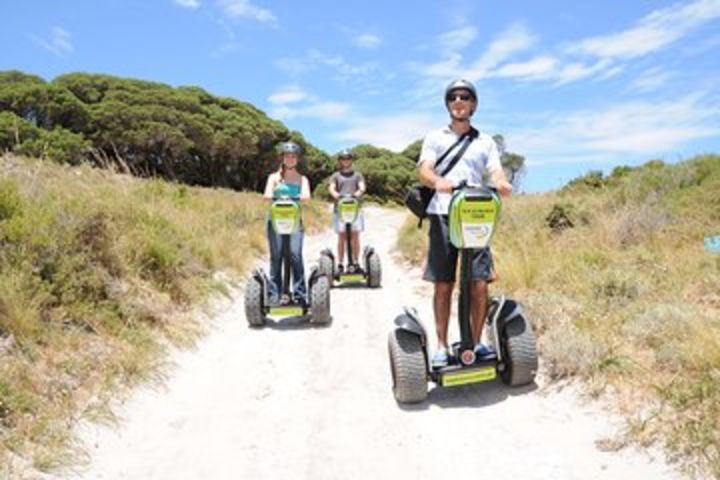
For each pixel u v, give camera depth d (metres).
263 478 3.48
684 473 2.98
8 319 4.56
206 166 40.41
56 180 8.31
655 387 3.71
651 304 5.05
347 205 9.05
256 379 5.04
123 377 4.68
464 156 4.31
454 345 4.61
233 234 10.99
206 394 4.75
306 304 6.63
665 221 7.89
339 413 4.29
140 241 6.84
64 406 4.07
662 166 11.05
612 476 3.13
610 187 12.12
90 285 5.54
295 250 6.79
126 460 3.72
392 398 4.50
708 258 6.20
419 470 3.47
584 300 5.39
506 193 4.15
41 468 3.44
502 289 6.44
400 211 28.55
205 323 6.57
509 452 3.54
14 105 32.53
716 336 3.99
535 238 8.48
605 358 4.20
